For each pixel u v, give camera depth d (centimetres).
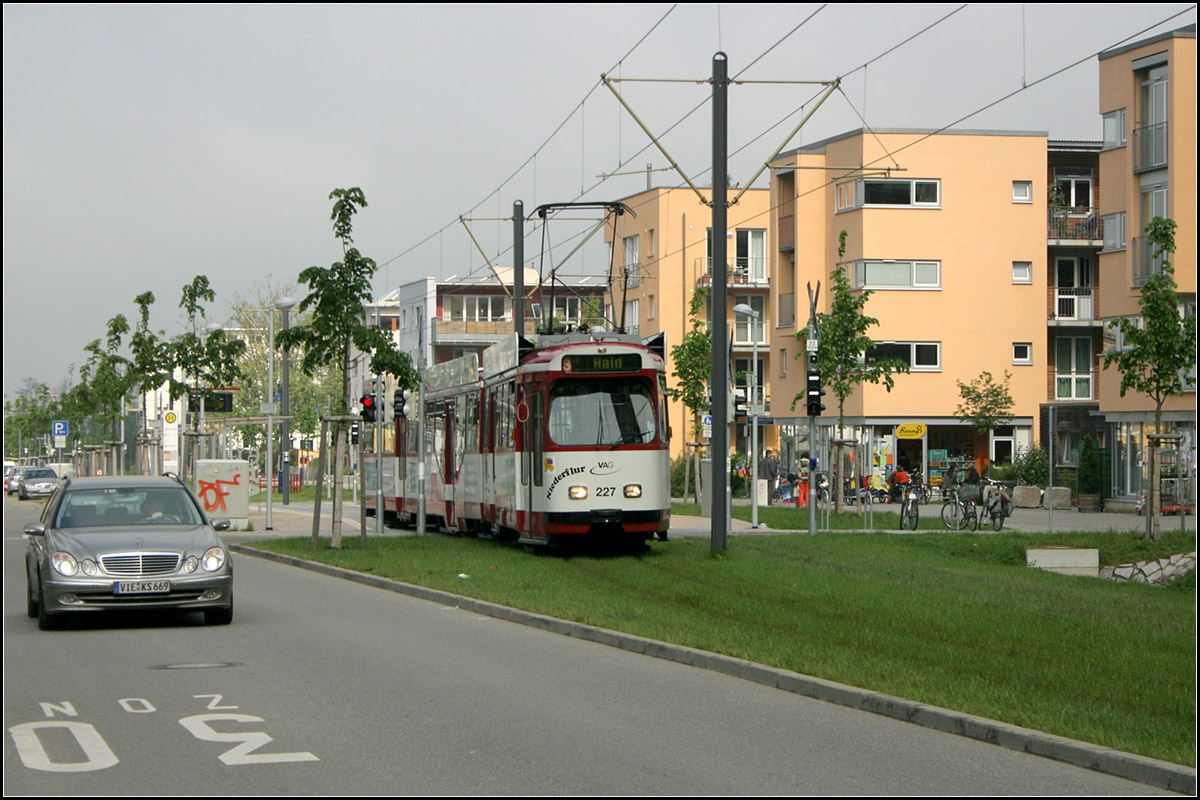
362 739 937
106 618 1727
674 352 5225
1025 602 1827
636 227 7400
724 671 1257
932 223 5950
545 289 9450
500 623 1666
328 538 3164
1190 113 4456
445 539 3077
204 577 1564
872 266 5925
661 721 1009
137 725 988
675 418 7038
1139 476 4556
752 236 7150
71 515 1673
